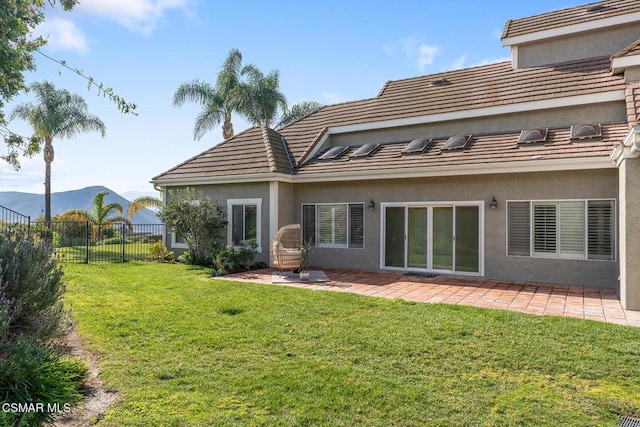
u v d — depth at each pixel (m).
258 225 15.92
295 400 4.80
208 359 6.07
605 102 12.55
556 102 13.14
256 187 15.98
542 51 15.55
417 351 6.30
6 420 3.82
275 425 4.28
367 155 15.52
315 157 17.11
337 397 4.88
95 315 8.32
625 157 8.67
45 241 6.23
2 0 6.12
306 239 16.30
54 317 5.50
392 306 8.95
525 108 13.67
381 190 14.62
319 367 5.73
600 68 13.69
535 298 9.92
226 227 16.80
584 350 6.23
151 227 19.14
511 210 12.46
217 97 30.09
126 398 4.87
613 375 5.45
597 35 14.56
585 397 4.88
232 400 4.81
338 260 15.50
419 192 13.90
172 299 9.76
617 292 10.58
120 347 6.57
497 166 12.08
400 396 4.90
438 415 4.49
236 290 10.70
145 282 11.99
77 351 6.42
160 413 4.50
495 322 7.66
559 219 11.77
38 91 29.05
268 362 5.95
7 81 6.96
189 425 4.27
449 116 15.05
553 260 11.84
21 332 4.93
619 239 10.04
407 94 18.03
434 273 13.70
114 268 15.05
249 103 29.20
